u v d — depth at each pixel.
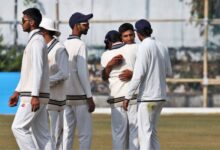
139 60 31.69
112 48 34.84
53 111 32.69
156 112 32.22
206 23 69.31
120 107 34.34
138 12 72.12
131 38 34.88
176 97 70.88
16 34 70.00
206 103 69.81
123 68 34.41
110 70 34.59
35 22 29.66
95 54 69.69
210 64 70.88
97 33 69.88
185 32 70.69
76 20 33.72
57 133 33.03
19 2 71.12
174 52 70.94
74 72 33.53
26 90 29.28
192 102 70.88
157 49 32.06
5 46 70.12
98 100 69.00
